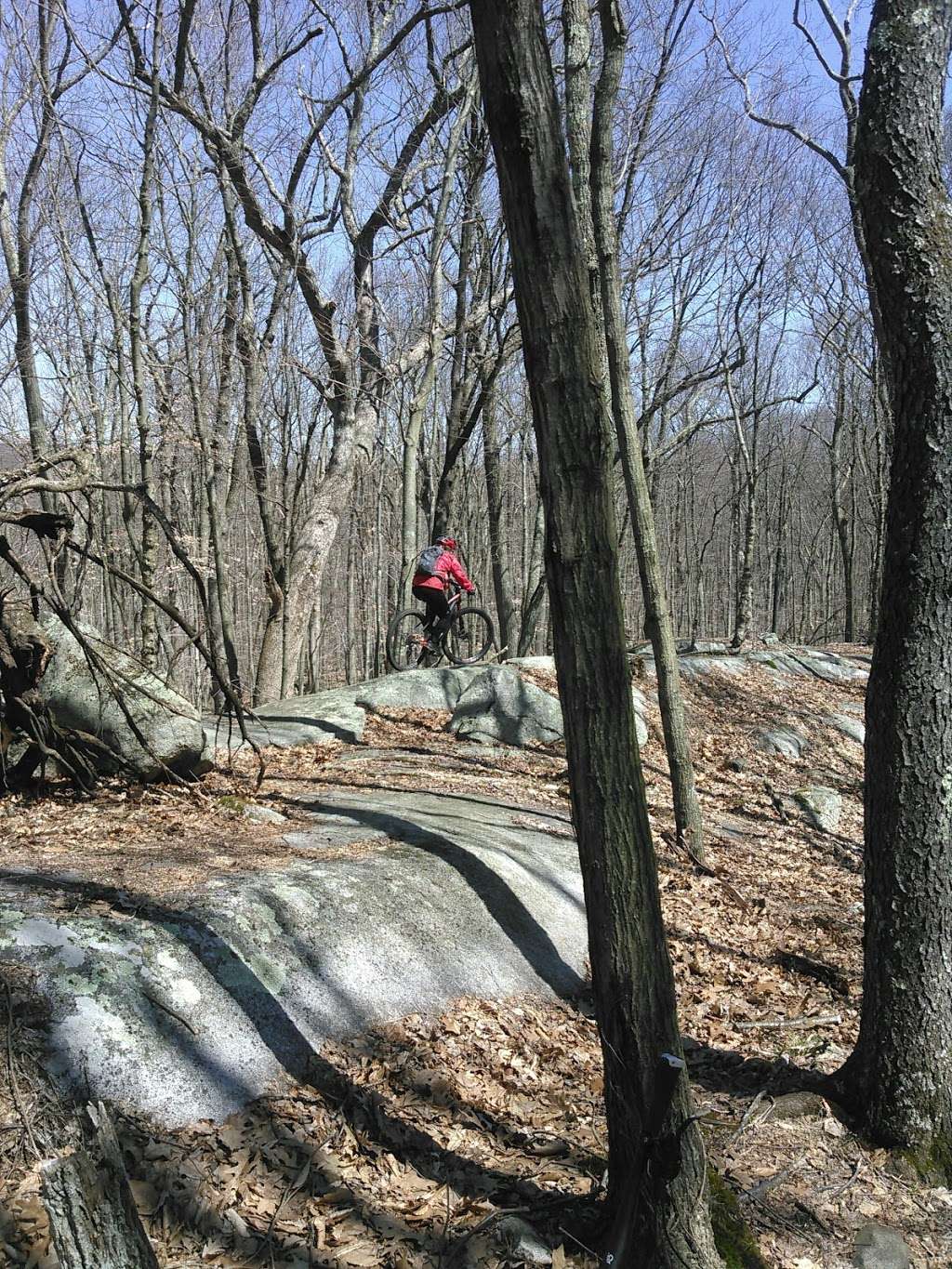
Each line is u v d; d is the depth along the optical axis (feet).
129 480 43.45
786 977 23.40
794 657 60.03
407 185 49.98
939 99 14.94
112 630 59.26
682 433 64.34
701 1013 20.85
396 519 98.78
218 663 25.04
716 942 24.38
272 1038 15.42
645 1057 11.57
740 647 64.85
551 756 37.58
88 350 52.75
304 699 42.83
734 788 38.55
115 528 55.36
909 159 14.87
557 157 10.53
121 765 25.67
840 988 23.09
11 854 19.26
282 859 20.71
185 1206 12.17
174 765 26.32
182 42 39.52
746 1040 19.92
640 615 130.62
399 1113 15.16
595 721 11.27
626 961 11.50
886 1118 15.88
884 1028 16.03
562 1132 15.72
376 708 40.98
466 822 26.37
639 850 11.44
